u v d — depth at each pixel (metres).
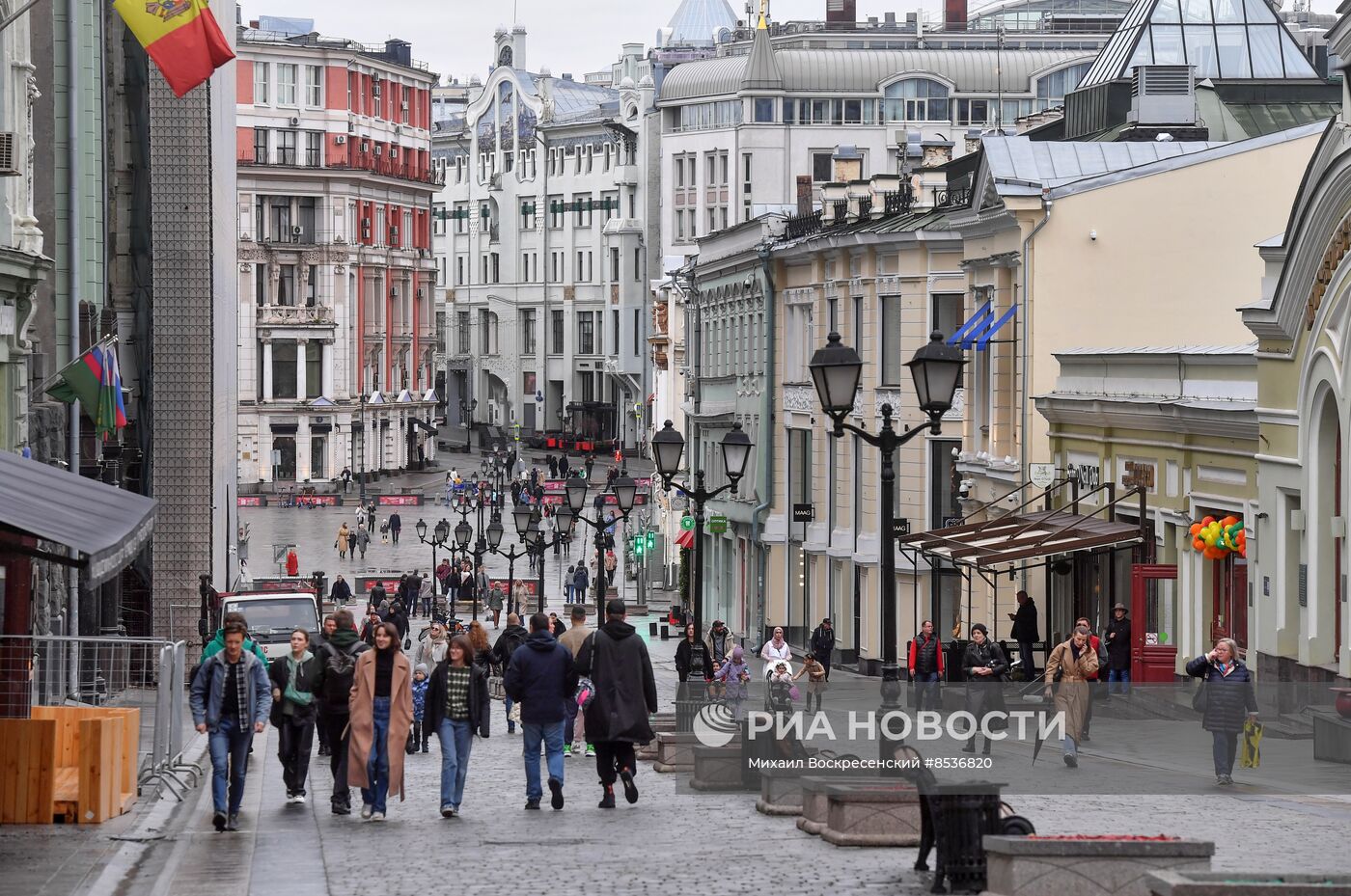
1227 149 58.19
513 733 45.78
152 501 27.02
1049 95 181.62
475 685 27.42
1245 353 43.94
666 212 192.50
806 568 82.12
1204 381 46.06
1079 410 52.69
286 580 74.69
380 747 26.89
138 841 24.55
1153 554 48.22
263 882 21.03
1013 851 18.08
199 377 71.00
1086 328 58.16
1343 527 39.22
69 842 24.30
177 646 32.31
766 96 182.38
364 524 142.75
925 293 70.00
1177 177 58.19
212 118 80.00
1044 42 187.25
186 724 44.88
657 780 33.22
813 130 182.62
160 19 39.78
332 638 28.77
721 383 97.25
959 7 194.38
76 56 52.69
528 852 23.27
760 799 27.33
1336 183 38.16
